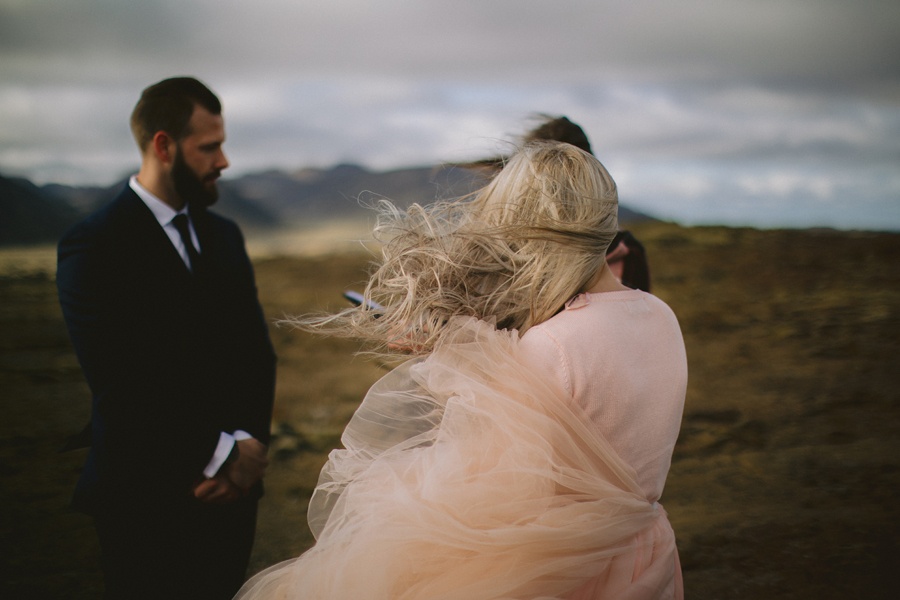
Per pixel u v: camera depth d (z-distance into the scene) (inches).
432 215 52.6
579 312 47.4
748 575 99.3
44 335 303.7
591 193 49.1
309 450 165.9
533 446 44.4
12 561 111.4
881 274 359.3
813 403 180.1
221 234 83.5
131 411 70.2
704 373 213.3
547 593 44.1
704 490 132.5
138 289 72.9
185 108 76.5
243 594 52.0
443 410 51.4
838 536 108.7
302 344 285.9
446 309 49.8
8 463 156.3
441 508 44.8
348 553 46.2
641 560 48.2
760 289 344.5
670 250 459.8
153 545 73.8
